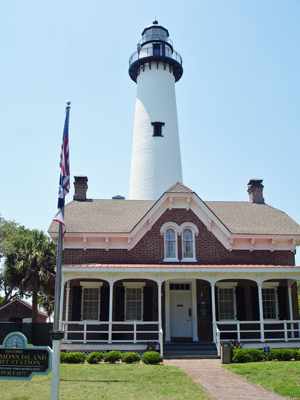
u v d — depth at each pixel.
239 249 22.52
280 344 19.17
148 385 11.68
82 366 15.07
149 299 21.39
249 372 13.79
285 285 22.27
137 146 31.39
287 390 11.02
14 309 42.22
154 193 29.50
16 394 10.58
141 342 18.78
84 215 23.80
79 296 21.30
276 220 24.42
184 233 22.50
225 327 21.50
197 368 15.08
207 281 21.91
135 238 22.16
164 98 32.25
